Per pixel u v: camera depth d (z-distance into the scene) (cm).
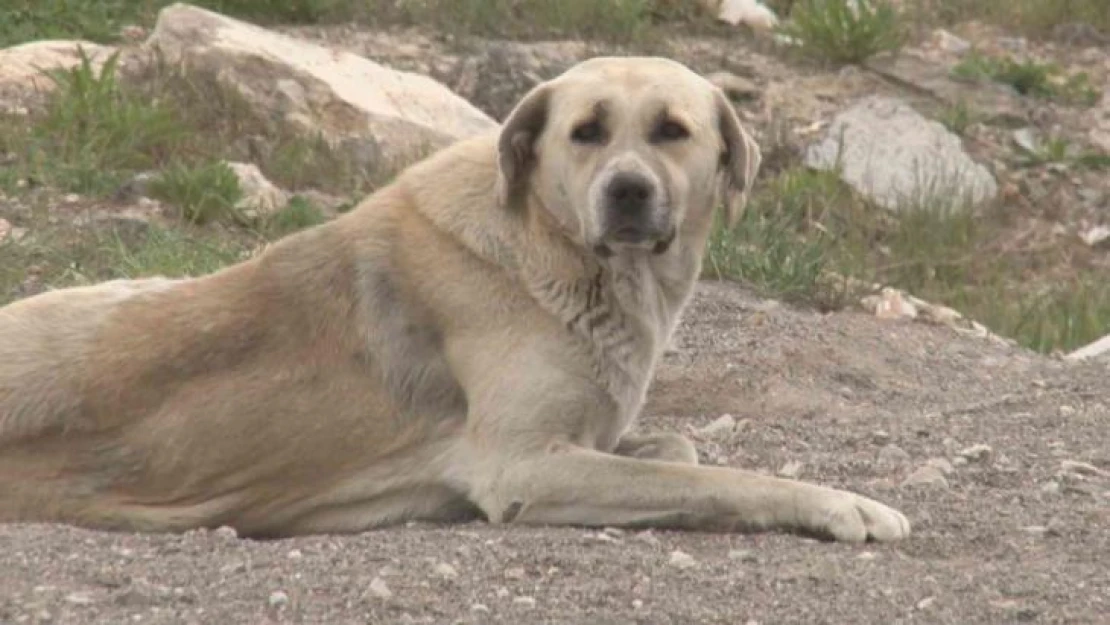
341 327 1089
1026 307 2116
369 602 902
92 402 1087
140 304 1113
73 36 2306
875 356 1622
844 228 2259
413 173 1119
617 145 1058
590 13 2598
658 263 1091
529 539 1009
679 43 2627
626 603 914
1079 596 942
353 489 1081
